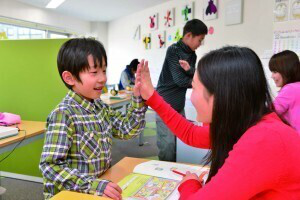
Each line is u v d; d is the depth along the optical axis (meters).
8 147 1.59
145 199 0.85
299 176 0.58
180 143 2.10
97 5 6.39
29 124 2.05
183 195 0.74
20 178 2.67
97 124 1.05
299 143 0.60
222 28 4.12
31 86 2.33
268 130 0.59
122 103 3.26
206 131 1.00
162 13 6.00
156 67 6.41
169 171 1.07
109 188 0.83
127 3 6.11
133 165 1.16
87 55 0.98
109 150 1.11
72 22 7.85
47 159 0.89
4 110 2.43
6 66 2.36
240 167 0.57
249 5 3.57
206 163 0.88
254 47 3.51
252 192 0.57
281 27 3.10
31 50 2.28
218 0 4.17
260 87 0.64
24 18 6.17
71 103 1.00
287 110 1.67
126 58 7.87
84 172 0.98
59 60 1.03
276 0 3.13
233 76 0.63
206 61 0.67
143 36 6.87
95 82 1.00
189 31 2.02
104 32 8.66
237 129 0.65
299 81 1.82
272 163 0.56
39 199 2.29
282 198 0.59
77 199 0.73
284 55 1.85
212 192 0.58
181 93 2.11
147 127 4.98
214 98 0.65
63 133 0.93
